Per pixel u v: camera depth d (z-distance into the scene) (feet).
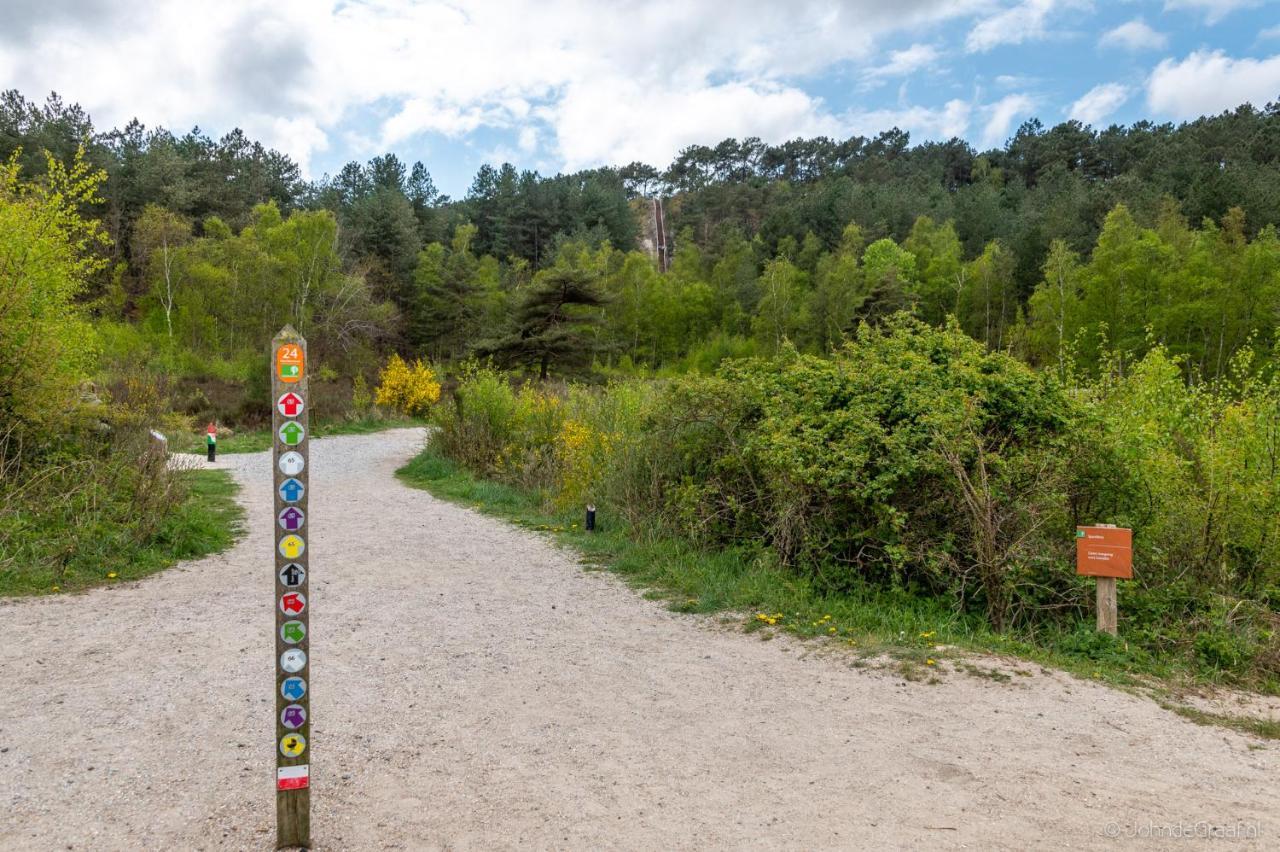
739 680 18.97
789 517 28.63
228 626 22.74
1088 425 27.61
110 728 15.53
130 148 196.54
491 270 232.12
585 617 24.79
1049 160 379.55
